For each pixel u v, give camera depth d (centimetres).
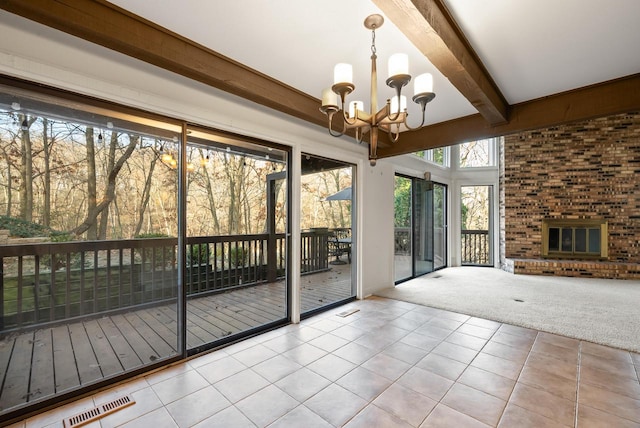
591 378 216
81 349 219
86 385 201
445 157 693
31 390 195
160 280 246
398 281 514
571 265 555
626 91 255
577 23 186
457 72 212
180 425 171
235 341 281
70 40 190
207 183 372
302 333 299
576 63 232
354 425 169
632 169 539
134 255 236
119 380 214
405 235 551
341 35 201
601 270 539
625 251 546
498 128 322
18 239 192
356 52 221
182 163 250
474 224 721
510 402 189
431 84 169
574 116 277
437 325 319
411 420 173
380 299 415
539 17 181
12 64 171
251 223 426
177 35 199
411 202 559
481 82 238
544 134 594
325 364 238
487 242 708
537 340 281
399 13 156
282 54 224
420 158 575
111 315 230
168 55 197
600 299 409
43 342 204
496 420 172
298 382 213
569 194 578
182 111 242
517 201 616
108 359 228
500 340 281
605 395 195
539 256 598
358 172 417
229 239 412
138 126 230
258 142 306
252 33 199
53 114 197
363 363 239
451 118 356
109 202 224
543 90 278
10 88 179
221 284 420
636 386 205
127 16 179
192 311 368
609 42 205
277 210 427
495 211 676
